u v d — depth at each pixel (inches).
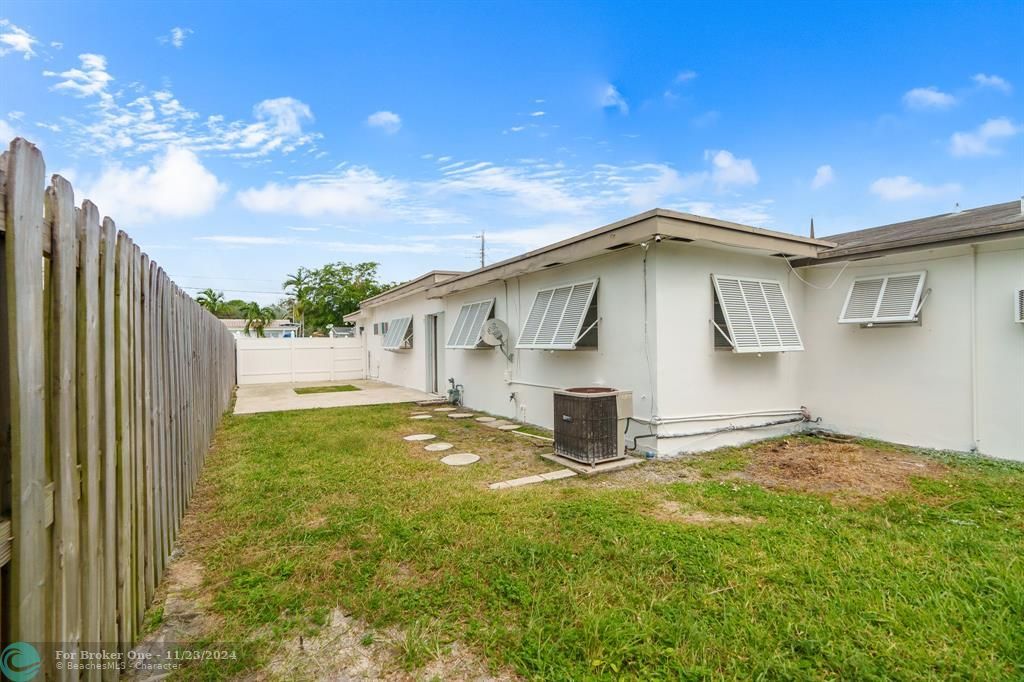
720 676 76.0
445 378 480.4
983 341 207.8
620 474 195.2
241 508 156.3
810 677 75.0
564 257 257.6
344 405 428.5
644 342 227.0
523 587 103.1
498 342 335.6
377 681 77.3
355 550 123.6
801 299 279.9
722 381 243.8
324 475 193.9
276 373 711.1
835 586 101.0
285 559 118.8
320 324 1167.0
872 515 142.4
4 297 49.4
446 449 243.3
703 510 150.4
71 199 62.1
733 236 220.1
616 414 211.8
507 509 151.3
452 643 85.8
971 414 211.5
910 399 233.0
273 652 84.4
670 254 224.8
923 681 73.6
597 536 129.8
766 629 87.0
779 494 165.2
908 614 90.7
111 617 75.5
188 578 111.8
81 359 65.6
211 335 276.7
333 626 91.9
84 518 65.6
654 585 104.0
